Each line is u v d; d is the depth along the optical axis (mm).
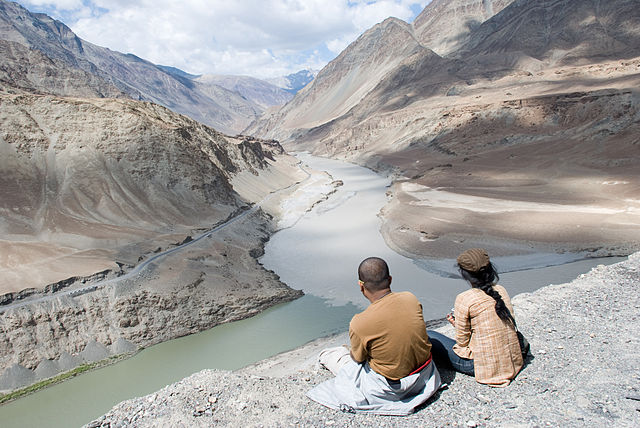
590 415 4703
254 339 29672
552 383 5512
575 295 9281
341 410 5496
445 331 8609
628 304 8344
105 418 6309
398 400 5352
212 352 28344
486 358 5574
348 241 51469
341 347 7023
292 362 21703
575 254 39562
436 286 36156
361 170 124625
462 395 5480
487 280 5668
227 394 6469
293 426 5348
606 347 6469
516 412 4980
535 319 8188
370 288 5344
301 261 45938
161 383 25062
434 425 4945
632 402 4820
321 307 34406
